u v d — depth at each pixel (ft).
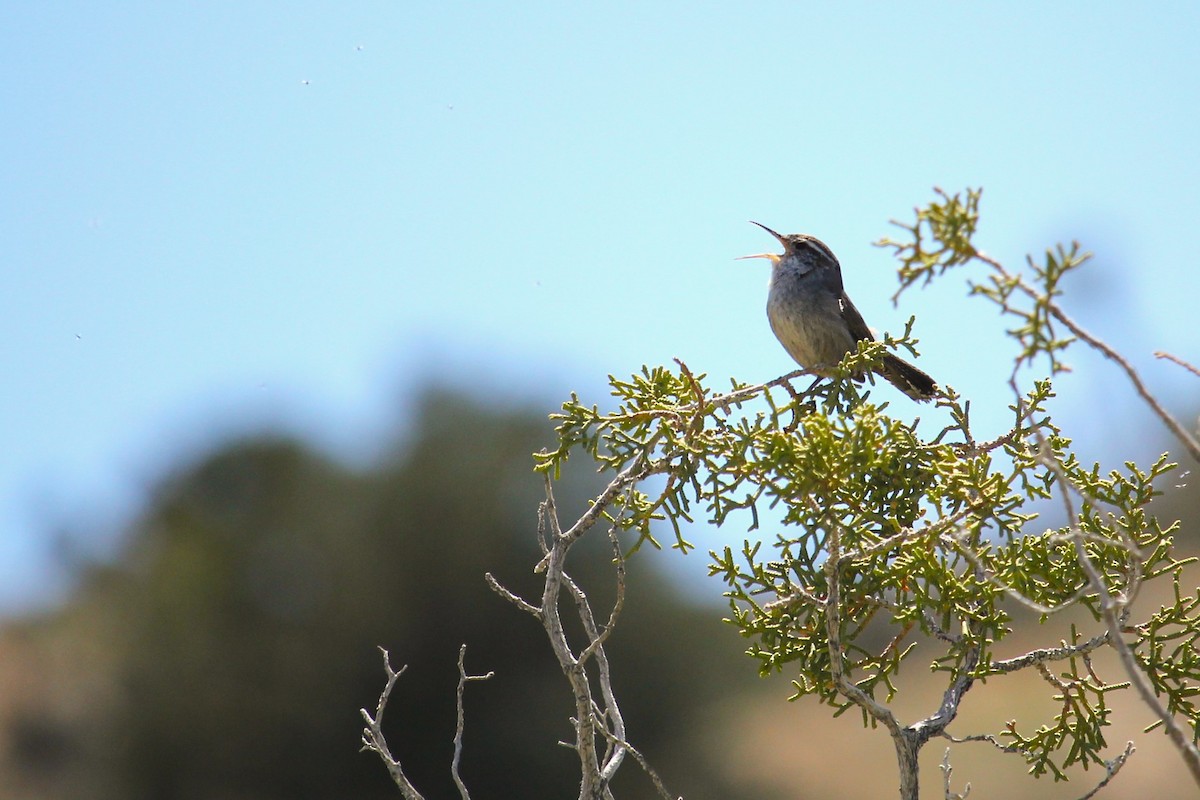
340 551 66.13
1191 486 67.72
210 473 71.20
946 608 14.05
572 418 15.62
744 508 14.30
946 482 14.11
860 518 14.15
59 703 67.67
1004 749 14.40
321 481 69.72
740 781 68.13
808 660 14.60
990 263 10.49
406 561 65.72
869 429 13.23
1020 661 14.05
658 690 65.57
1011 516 13.97
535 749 62.90
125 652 66.54
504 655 64.75
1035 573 14.62
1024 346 10.20
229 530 68.74
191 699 65.00
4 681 68.39
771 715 81.71
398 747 64.54
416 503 66.08
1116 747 60.08
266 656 65.36
